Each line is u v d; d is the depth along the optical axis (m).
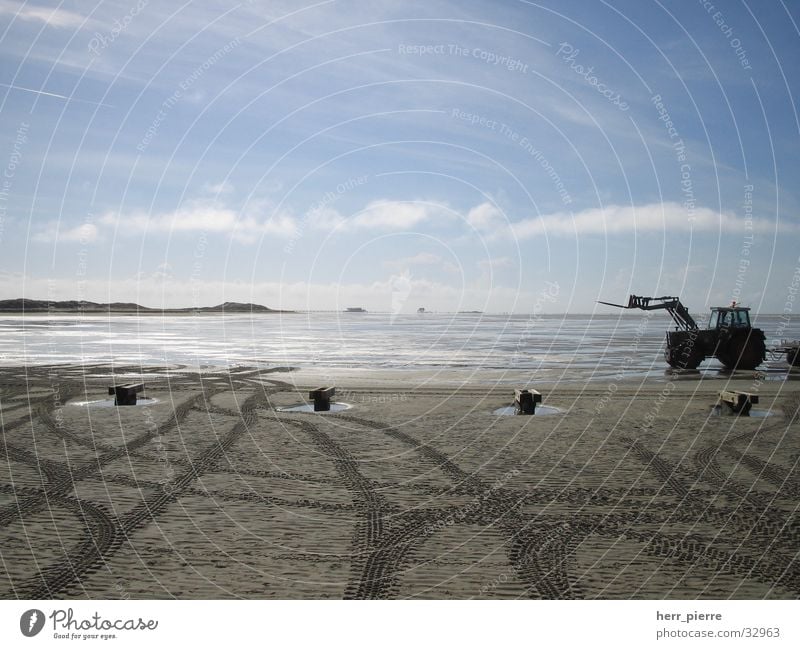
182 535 8.23
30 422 16.39
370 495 10.05
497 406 19.00
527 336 69.44
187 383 24.80
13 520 8.80
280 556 7.56
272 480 10.92
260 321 143.88
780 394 21.31
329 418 17.00
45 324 102.88
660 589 6.76
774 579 6.96
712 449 13.12
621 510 9.23
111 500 9.73
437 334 74.38
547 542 8.00
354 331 83.62
